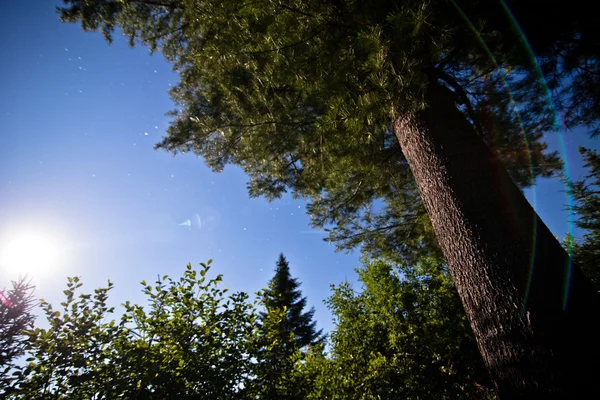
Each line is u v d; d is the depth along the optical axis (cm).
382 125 185
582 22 223
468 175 178
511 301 139
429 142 202
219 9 221
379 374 545
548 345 123
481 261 155
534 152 386
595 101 295
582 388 111
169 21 391
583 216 606
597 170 593
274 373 294
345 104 179
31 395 209
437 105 215
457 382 595
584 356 117
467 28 209
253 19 209
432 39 152
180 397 233
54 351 221
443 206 182
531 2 206
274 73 234
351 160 406
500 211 161
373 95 166
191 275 289
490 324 145
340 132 264
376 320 659
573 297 132
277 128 373
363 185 490
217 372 257
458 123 204
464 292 163
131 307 266
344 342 607
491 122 369
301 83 214
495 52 265
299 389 312
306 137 386
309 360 498
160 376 231
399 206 527
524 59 262
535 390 122
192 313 281
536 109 331
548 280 136
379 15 179
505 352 136
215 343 268
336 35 197
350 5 182
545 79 293
